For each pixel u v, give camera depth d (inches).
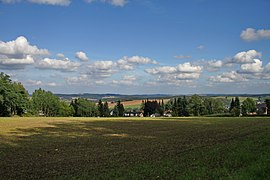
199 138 1419.8
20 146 1173.1
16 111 4899.1
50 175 623.8
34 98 5905.5
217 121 3174.2
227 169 580.1
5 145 1207.6
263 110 6254.9
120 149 1056.8
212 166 630.5
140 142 1295.5
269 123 2578.7
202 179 512.7
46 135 1688.0
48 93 6072.8
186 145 1120.8
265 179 484.4
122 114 6663.4
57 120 3420.3
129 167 666.8
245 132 1668.3
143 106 7175.2
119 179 536.4
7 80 4724.4
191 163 676.7
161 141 1322.6
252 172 527.2
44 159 850.1
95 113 6471.5
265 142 995.9
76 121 3248.0
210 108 6658.5
